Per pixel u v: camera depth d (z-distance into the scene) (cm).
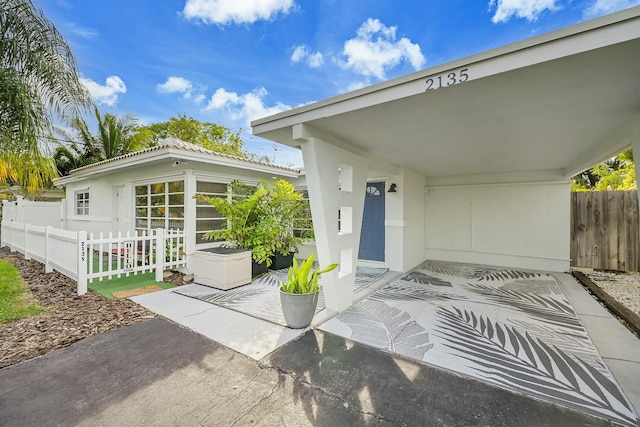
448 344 302
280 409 206
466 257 779
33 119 385
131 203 768
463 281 578
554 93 246
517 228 716
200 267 532
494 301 448
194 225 620
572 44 185
